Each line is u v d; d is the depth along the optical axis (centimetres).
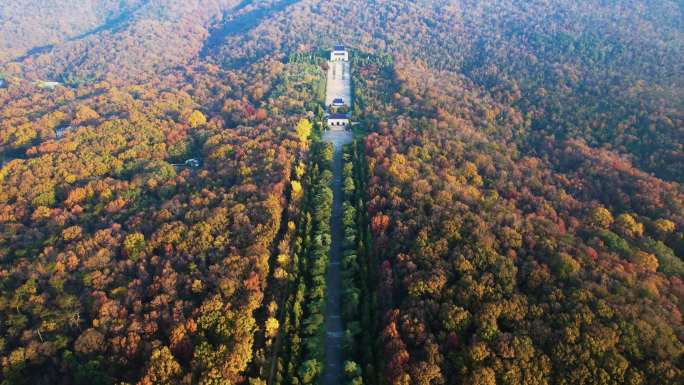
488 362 11794
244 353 12475
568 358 11738
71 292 15175
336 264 16812
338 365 13250
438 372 11481
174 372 12094
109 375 12488
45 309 14412
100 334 13225
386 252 15988
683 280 15975
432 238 15825
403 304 13688
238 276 14912
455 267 14625
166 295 14288
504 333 12325
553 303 13300
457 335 12538
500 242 16000
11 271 15825
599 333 12150
